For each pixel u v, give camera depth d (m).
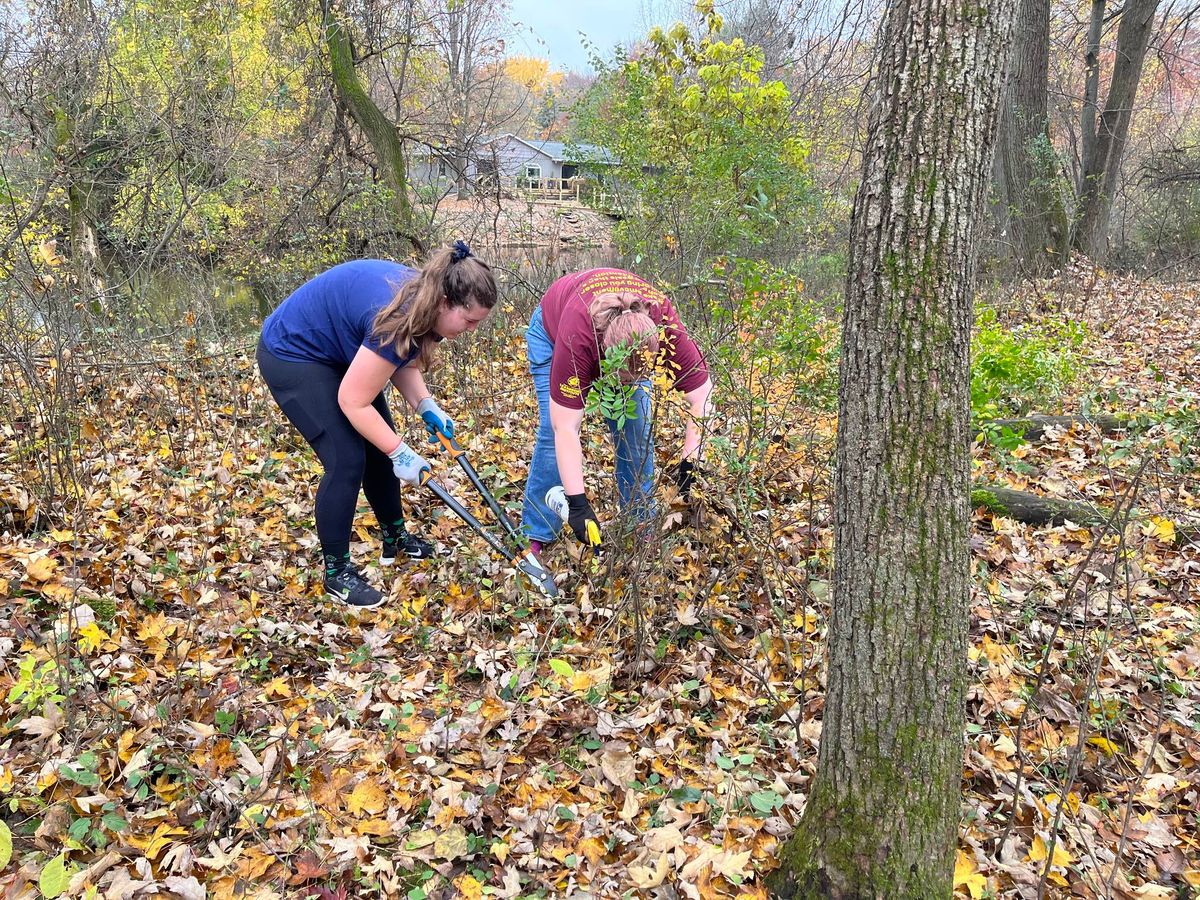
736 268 3.68
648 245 7.44
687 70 8.36
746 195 7.04
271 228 8.57
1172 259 12.69
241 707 2.73
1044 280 10.27
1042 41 11.16
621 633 3.09
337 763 2.51
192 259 6.83
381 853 2.24
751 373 3.55
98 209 7.26
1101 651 2.73
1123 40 12.60
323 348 3.21
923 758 1.82
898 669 1.80
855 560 1.83
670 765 2.54
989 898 2.04
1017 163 11.27
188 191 7.56
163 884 2.05
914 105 1.66
